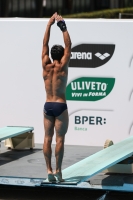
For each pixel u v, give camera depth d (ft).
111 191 59.16
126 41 74.74
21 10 220.64
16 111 78.23
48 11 229.66
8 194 62.03
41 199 59.72
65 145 76.48
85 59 75.66
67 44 54.13
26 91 77.71
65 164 63.93
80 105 76.23
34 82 77.41
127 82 75.00
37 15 213.25
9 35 77.56
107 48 75.15
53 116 54.13
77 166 58.03
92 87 75.77
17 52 77.56
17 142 74.90
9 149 75.61
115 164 60.90
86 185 56.85
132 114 75.05
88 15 187.42
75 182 52.75
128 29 74.54
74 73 76.18
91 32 75.41
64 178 54.34
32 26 76.79
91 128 76.18
